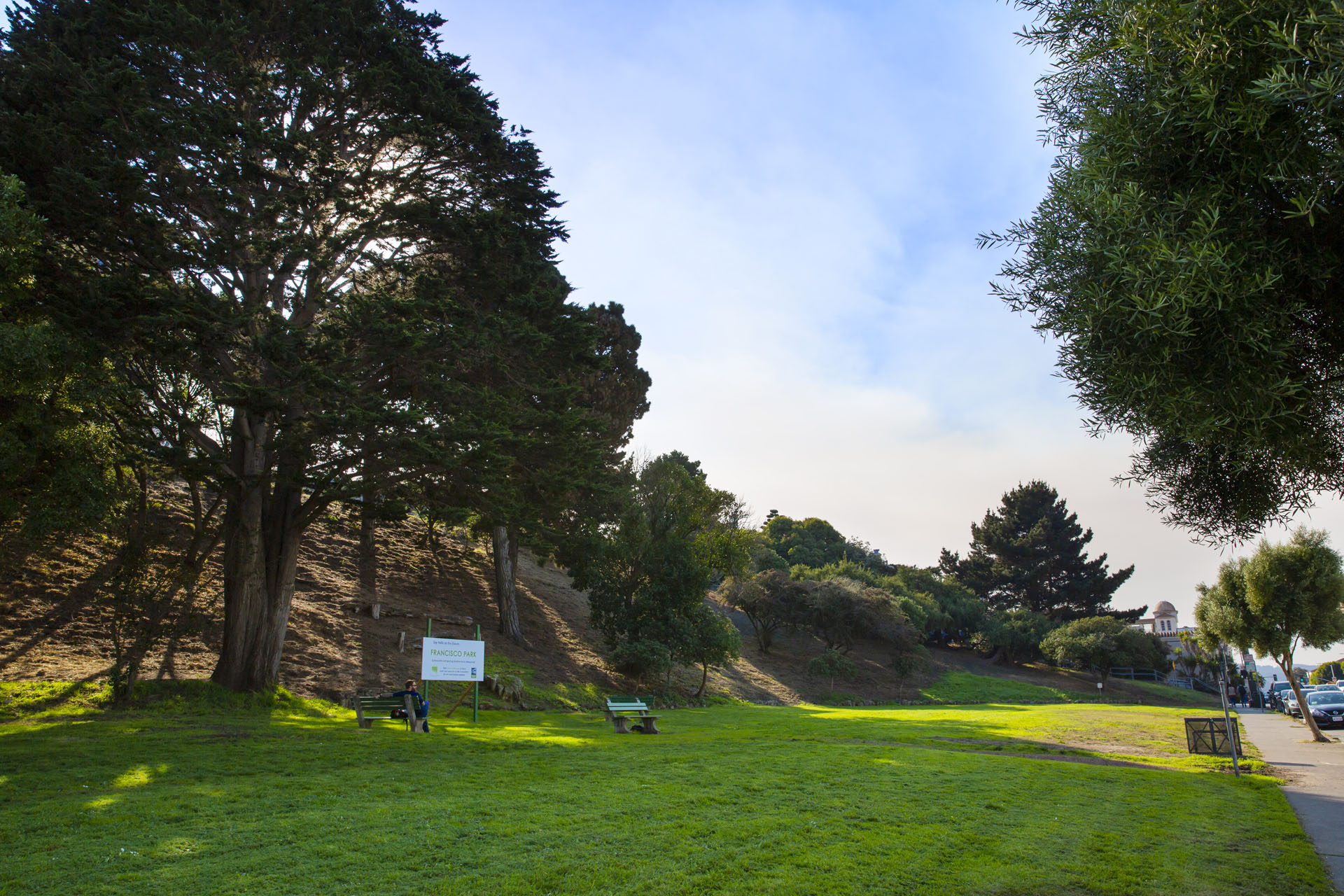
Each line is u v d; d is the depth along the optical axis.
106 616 23.64
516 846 7.36
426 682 21.17
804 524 107.06
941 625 78.44
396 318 19.06
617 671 37.72
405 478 20.94
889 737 20.19
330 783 10.46
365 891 5.99
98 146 17.28
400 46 21.52
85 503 12.88
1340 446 5.76
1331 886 6.54
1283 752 18.08
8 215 11.65
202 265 17.39
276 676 21.62
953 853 7.51
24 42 18.80
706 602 69.12
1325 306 5.14
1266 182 4.93
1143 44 5.16
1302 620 20.84
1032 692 63.97
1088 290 5.52
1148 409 5.50
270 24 20.52
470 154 22.23
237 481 18.47
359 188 19.53
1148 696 67.69
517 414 20.72
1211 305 4.88
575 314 23.27
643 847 7.36
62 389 13.12
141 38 18.14
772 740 18.48
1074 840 8.16
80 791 9.80
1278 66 4.27
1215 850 7.76
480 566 44.84
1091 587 88.25
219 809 8.70
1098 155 5.73
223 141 17.62
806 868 6.82
